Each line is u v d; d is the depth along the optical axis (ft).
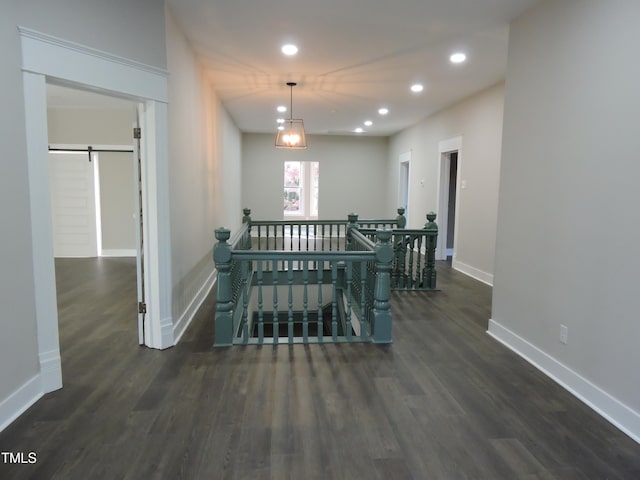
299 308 23.25
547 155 9.12
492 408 7.68
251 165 33.35
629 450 6.47
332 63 14.47
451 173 26.35
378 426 7.05
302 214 36.99
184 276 12.01
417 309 14.12
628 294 6.97
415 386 8.50
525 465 6.09
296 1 9.73
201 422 7.09
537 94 9.49
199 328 11.97
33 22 7.20
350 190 34.27
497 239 11.27
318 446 6.48
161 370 9.09
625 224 7.02
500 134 16.90
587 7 7.87
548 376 8.98
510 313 10.67
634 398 6.86
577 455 6.33
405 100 20.33
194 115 13.46
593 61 7.73
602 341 7.54
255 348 10.42
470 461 6.17
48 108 22.39
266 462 6.09
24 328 7.32
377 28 11.32
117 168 23.34
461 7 9.88
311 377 8.85
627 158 6.97
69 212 23.30
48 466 5.92
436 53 13.35
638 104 6.75
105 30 8.43
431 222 16.99
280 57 13.82
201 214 14.98
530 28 9.79
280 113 24.00
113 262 21.97
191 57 12.90
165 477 5.75
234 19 10.78
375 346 10.66
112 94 8.91
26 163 7.22
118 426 6.93
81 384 8.38
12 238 6.98
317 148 33.71
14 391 7.11
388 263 10.75
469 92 18.62
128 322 12.30
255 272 19.26
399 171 30.86
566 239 8.50
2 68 6.72
